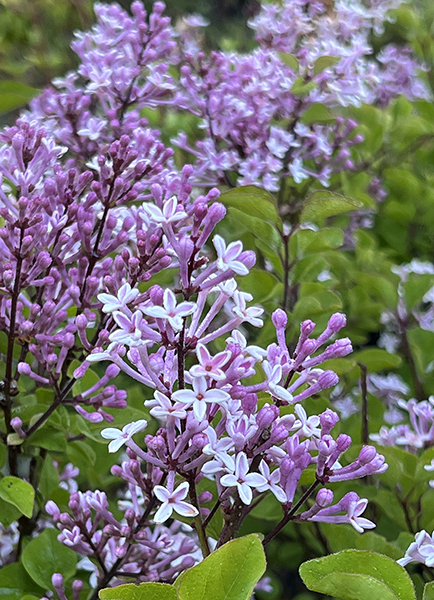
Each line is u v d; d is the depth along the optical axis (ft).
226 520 1.23
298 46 2.24
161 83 1.66
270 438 1.20
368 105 2.26
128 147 1.39
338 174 2.29
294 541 1.91
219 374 1.15
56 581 1.38
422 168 2.77
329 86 1.90
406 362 2.33
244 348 1.21
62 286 1.45
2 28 3.02
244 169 1.83
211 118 1.90
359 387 2.03
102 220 1.41
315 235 1.60
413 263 2.22
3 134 1.47
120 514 1.58
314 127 2.11
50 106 1.64
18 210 1.38
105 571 1.39
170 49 1.72
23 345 1.43
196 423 1.17
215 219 1.18
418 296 2.05
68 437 1.49
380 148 2.39
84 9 3.01
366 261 2.20
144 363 1.18
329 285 1.91
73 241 1.42
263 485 1.18
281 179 2.07
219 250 1.18
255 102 1.92
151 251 1.32
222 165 1.84
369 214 2.60
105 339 1.34
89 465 1.59
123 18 1.77
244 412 1.21
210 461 1.19
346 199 1.47
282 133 1.89
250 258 1.19
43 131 1.44
